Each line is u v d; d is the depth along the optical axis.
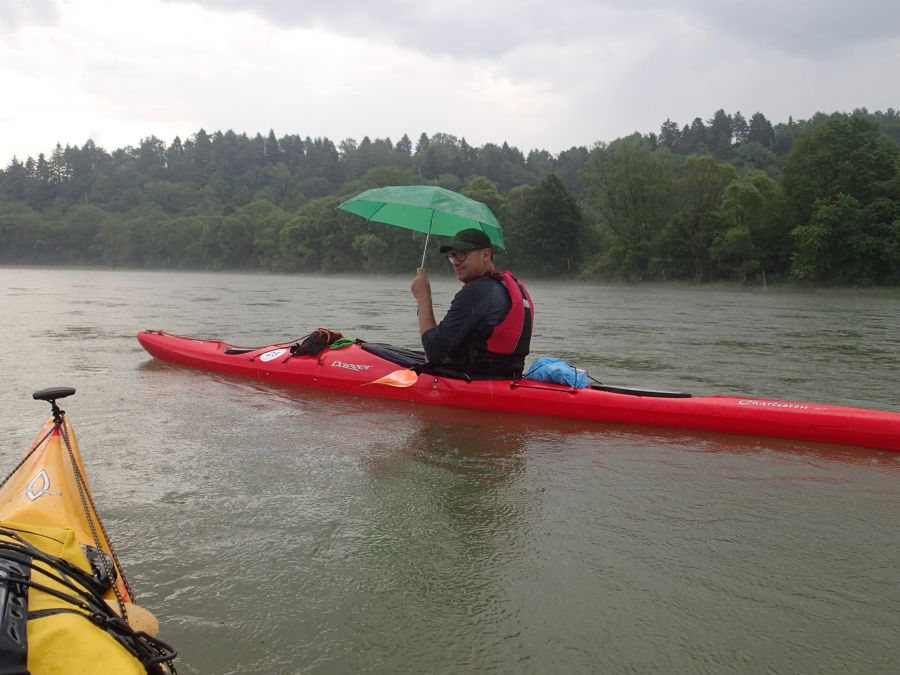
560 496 3.80
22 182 145.62
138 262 110.38
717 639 2.44
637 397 5.38
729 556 3.07
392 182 92.69
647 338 11.87
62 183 152.12
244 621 2.52
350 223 78.50
